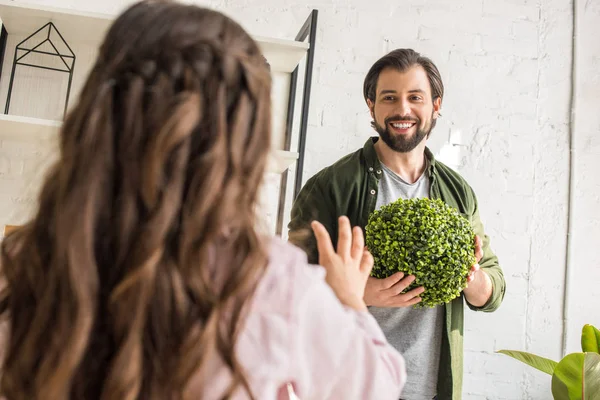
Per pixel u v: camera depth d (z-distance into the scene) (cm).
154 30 68
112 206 63
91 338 63
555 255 244
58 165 68
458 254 149
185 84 64
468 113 244
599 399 189
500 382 236
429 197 184
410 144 179
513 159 245
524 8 252
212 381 64
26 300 67
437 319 176
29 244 68
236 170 65
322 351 69
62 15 199
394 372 74
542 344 239
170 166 62
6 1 193
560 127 249
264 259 67
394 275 148
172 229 63
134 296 60
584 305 243
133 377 60
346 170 183
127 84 64
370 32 240
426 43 243
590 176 249
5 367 66
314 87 234
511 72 248
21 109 213
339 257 83
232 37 70
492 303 180
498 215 242
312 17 211
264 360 66
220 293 65
